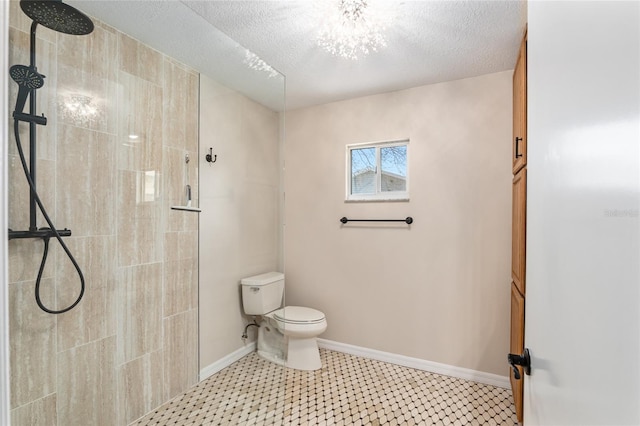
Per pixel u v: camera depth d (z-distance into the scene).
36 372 1.53
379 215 2.86
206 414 2.04
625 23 0.33
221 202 2.48
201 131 2.34
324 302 3.11
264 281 2.77
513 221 2.25
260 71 2.37
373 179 2.97
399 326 2.77
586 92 0.43
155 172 2.06
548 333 0.62
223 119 2.48
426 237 2.66
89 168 1.72
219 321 2.47
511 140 2.38
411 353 2.72
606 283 0.37
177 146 2.19
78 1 1.59
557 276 0.56
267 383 2.40
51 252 1.57
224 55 2.17
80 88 1.67
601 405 0.38
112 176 1.83
